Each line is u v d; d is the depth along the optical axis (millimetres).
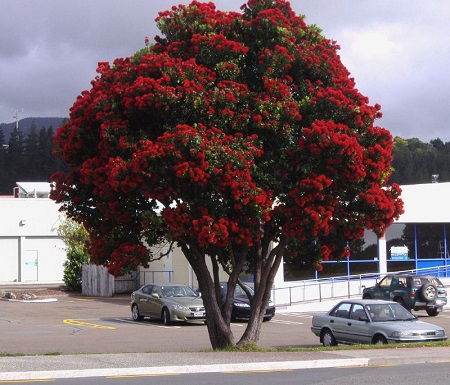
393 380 12602
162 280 42312
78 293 44812
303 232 15102
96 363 13914
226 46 15398
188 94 14508
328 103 15312
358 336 18828
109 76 15781
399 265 38594
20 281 56156
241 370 13977
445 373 13539
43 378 12648
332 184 15289
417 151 112688
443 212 39094
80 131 15383
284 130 15070
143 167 13891
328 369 14258
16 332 24922
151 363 13992
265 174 15133
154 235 15445
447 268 39188
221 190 14156
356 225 15633
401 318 19016
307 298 35531
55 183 16438
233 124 14914
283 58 15508
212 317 16641
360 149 14820
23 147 143875
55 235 57281
